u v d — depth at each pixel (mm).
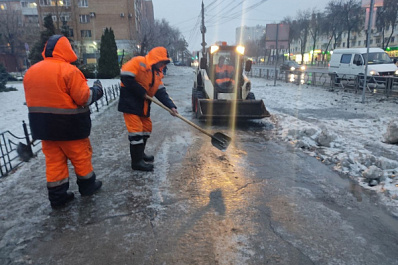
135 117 3945
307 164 4363
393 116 7719
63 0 44875
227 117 6793
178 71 42375
